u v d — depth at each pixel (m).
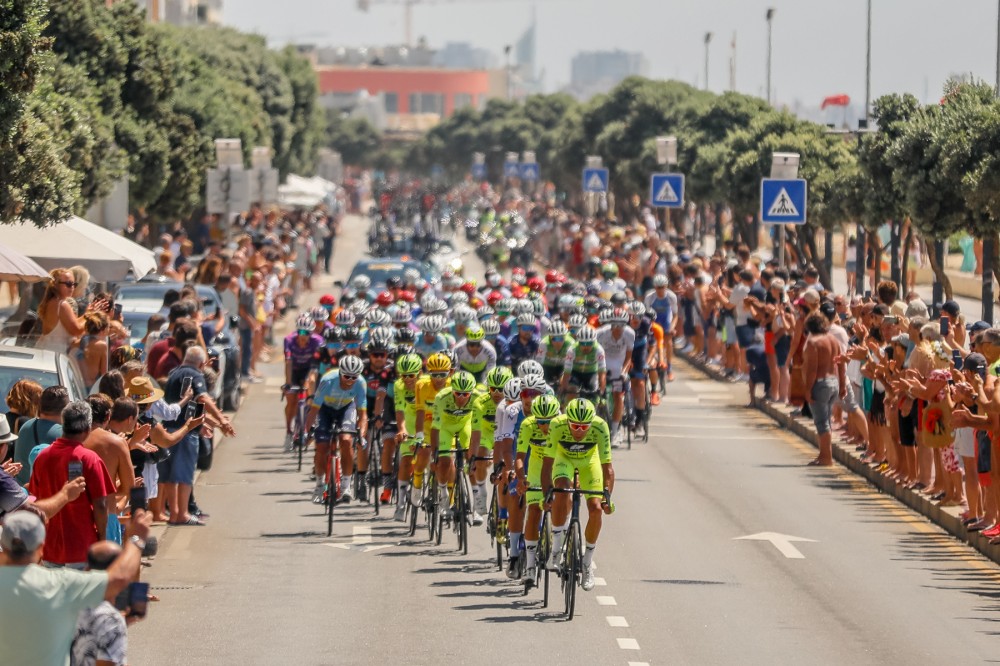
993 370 43.53
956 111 67.12
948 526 47.84
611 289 81.94
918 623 36.47
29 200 58.00
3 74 48.28
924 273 123.19
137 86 103.56
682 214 146.50
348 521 48.78
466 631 35.00
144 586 22.81
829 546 45.47
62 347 49.41
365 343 58.69
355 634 34.59
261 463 59.59
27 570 21.69
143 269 66.69
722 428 70.25
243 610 36.94
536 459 37.78
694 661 32.69
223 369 67.50
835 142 112.00
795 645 34.25
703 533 47.12
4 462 33.78
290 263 125.31
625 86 189.75
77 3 97.44
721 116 138.12
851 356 57.47
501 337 61.53
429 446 46.25
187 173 110.19
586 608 37.53
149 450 38.41
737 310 83.56
